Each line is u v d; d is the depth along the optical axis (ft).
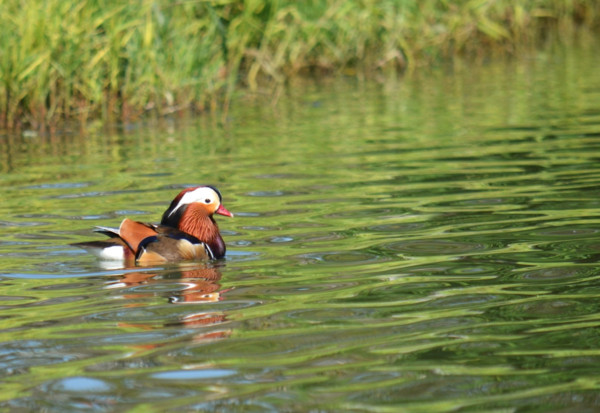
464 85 84.84
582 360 22.88
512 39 107.14
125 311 27.58
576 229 35.83
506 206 40.32
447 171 48.83
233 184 47.55
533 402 20.65
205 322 26.40
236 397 21.26
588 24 124.47
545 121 63.98
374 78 92.12
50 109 69.87
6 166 55.21
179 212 34.86
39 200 44.80
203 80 74.84
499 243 34.45
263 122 69.56
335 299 28.32
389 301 27.99
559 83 82.79
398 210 40.57
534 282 29.45
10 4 70.33
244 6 85.25
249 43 89.45
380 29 95.71
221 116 73.10
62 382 22.36
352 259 33.04
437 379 21.99
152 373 22.75
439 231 36.63
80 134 66.95
